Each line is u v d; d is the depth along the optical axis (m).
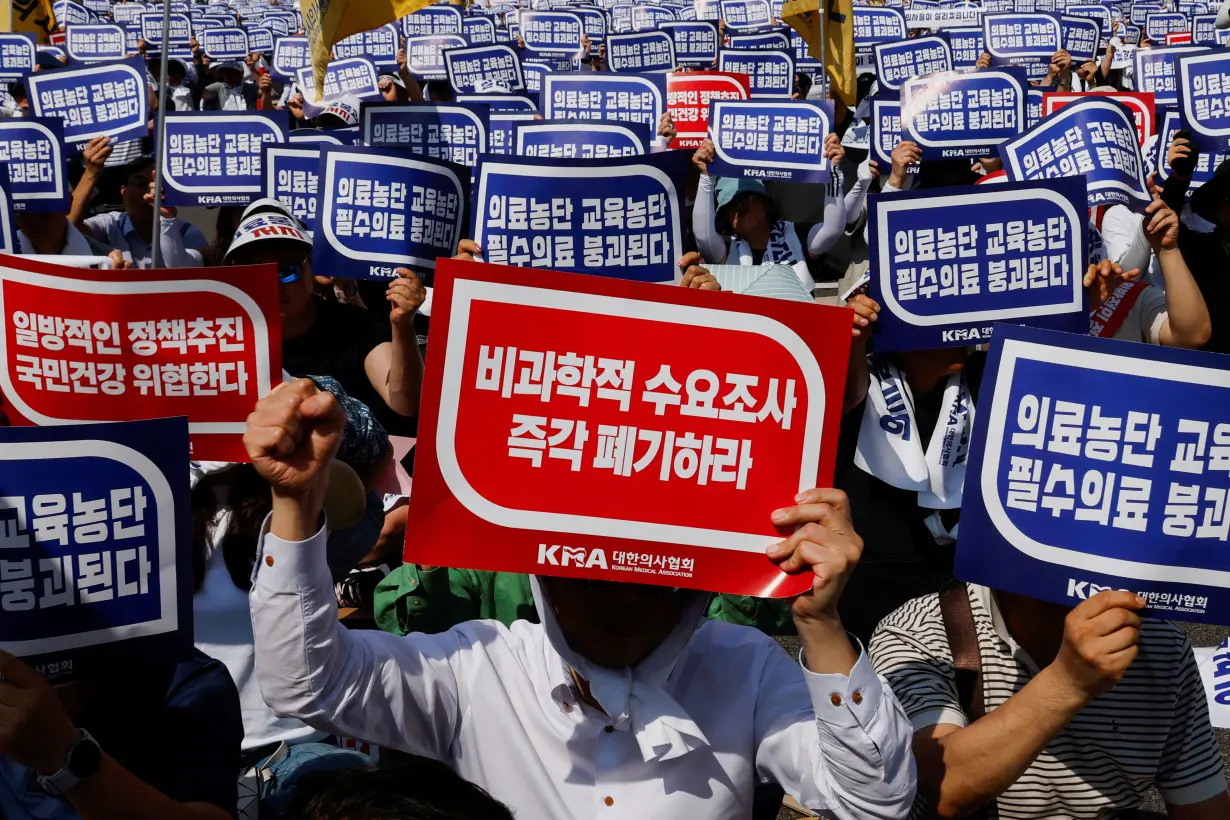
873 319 4.10
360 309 5.02
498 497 1.90
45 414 2.67
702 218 7.42
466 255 4.55
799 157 7.57
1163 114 8.12
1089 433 2.07
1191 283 4.90
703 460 1.92
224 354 2.69
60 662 1.91
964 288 4.15
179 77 16.48
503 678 2.06
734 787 2.01
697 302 1.90
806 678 1.84
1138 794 2.39
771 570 1.91
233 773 2.13
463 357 1.88
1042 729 2.01
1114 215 5.96
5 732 1.72
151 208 7.34
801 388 1.92
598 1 23.88
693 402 1.91
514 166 4.54
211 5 24.22
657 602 1.96
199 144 7.19
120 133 8.06
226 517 2.78
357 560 3.21
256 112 7.19
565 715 2.01
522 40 15.12
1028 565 2.11
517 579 3.57
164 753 2.08
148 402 2.67
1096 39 12.56
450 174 5.15
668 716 1.95
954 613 2.44
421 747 2.04
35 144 6.38
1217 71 7.14
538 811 2.01
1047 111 8.52
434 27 15.54
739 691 2.04
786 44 14.82
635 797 1.98
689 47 14.72
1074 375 2.07
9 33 12.34
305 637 1.83
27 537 1.88
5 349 2.65
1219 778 2.45
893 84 11.55
